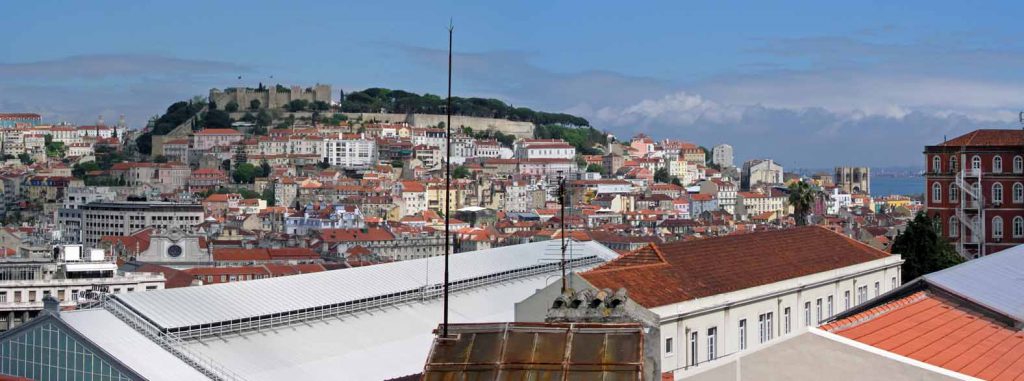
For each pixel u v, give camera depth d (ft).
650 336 155.53
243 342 524.93
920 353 238.27
